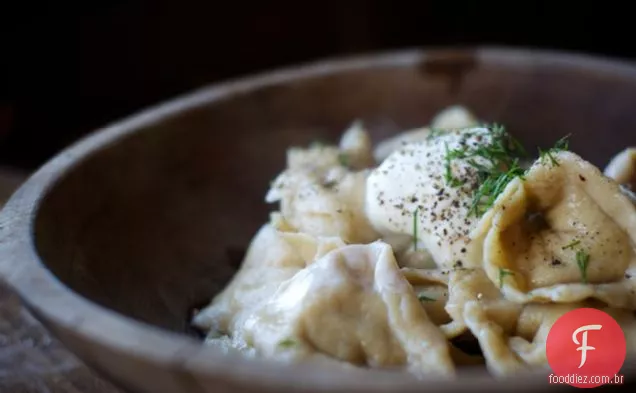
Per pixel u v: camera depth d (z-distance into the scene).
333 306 0.22
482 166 0.25
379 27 0.63
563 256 0.23
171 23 0.60
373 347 0.22
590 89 0.35
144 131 0.31
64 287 0.21
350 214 0.27
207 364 0.18
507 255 0.23
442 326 0.23
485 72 0.37
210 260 0.32
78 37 0.60
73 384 0.27
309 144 0.36
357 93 0.37
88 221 0.28
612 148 0.35
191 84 0.63
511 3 0.64
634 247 0.23
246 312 0.26
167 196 0.32
